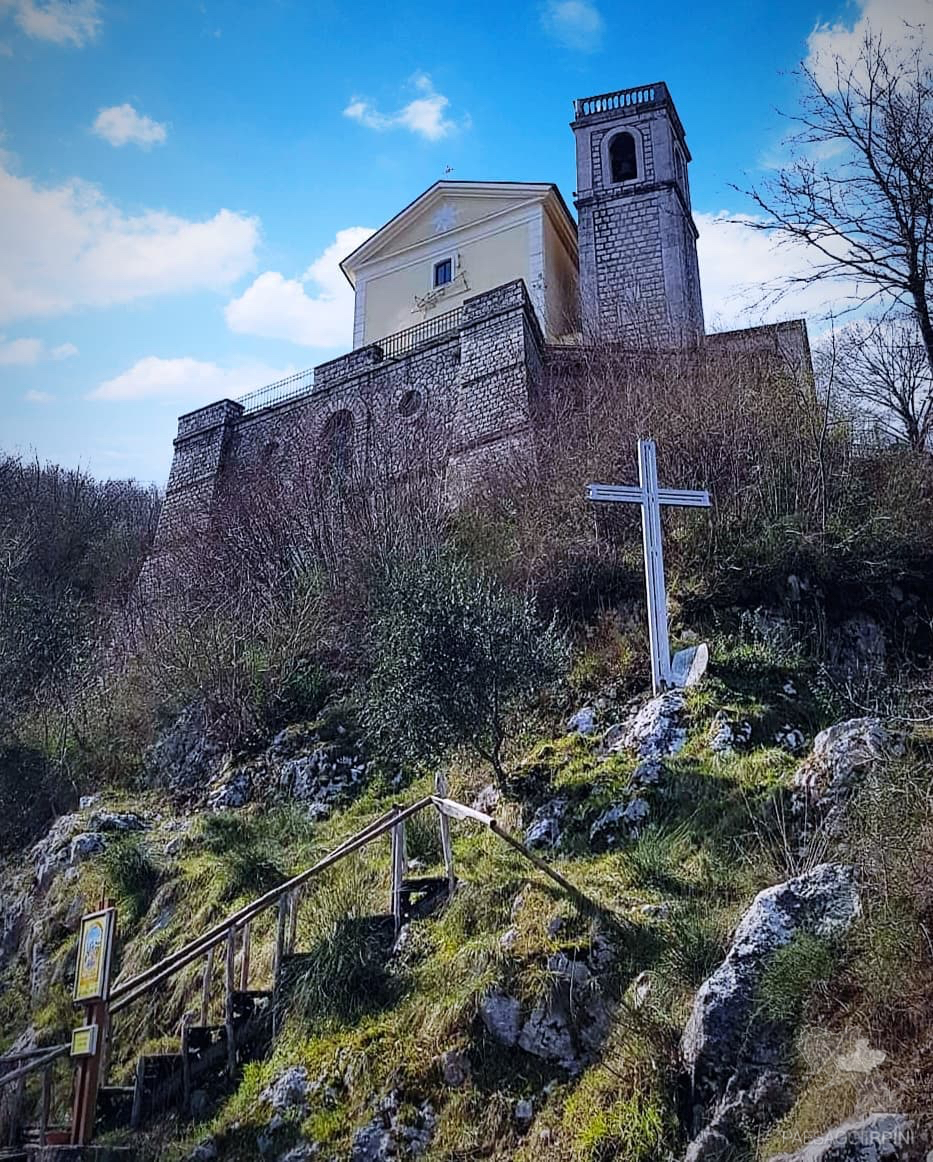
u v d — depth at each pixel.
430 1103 7.73
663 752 10.92
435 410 25.25
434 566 14.55
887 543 13.93
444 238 32.56
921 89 14.03
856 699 11.84
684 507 14.27
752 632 13.08
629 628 13.95
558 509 16.83
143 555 29.42
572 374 23.80
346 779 13.94
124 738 17.33
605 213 31.19
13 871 14.80
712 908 8.38
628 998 7.71
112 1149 8.03
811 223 14.29
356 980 8.95
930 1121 5.62
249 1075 8.65
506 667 11.68
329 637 17.39
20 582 24.70
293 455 26.77
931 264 13.71
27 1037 11.14
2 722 18.27
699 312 31.14
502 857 10.08
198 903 11.79
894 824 7.45
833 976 6.77
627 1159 6.71
